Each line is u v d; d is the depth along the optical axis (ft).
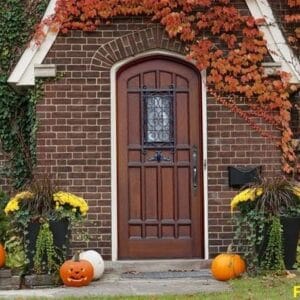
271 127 35.68
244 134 35.65
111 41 35.68
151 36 35.76
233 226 35.27
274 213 32.58
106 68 35.63
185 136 35.96
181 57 35.81
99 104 35.53
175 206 35.78
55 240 32.19
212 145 35.63
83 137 35.45
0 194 36.11
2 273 32.01
